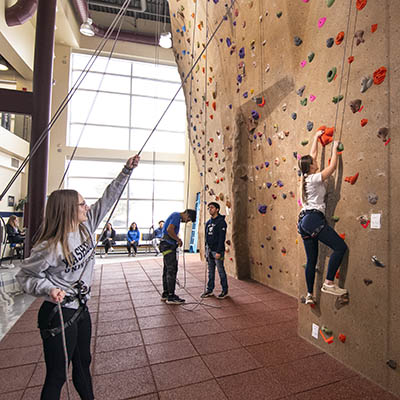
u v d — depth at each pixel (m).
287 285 3.73
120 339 2.39
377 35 1.76
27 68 7.12
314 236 2.02
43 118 4.08
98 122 9.42
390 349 1.68
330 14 2.12
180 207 9.93
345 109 1.99
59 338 1.12
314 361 2.04
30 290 1.08
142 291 3.91
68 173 8.95
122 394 1.68
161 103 10.03
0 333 2.59
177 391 1.71
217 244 3.56
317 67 2.26
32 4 5.57
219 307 3.20
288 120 3.17
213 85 4.43
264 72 3.18
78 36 8.74
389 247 1.69
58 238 1.13
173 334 2.49
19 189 8.10
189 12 4.39
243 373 1.90
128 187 9.58
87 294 1.24
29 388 1.74
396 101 1.66
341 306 2.03
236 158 4.27
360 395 1.67
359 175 1.89
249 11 3.20
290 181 3.38
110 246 7.94
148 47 9.52
